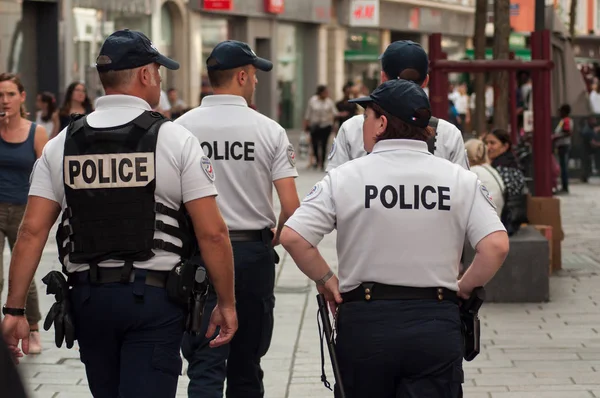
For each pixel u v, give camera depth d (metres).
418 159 4.91
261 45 43.12
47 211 5.05
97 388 5.05
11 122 8.92
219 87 6.66
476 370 8.60
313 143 31.56
